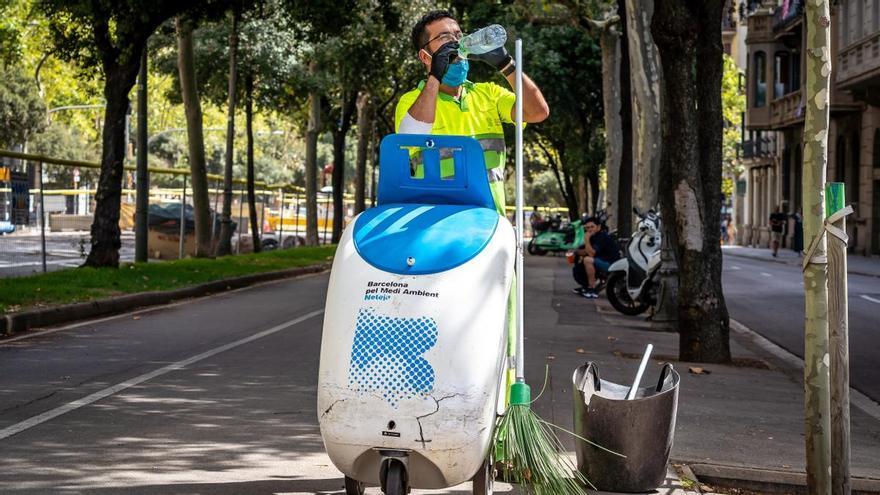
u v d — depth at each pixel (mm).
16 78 49281
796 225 48250
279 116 43969
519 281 4637
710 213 11031
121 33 19750
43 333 11938
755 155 61469
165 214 28844
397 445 4086
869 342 13648
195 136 26562
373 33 33344
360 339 4156
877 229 42312
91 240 20031
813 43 4914
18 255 17500
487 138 4906
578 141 43406
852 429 7820
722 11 11242
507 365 4703
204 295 18500
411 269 4266
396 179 4758
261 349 10750
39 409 7195
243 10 22547
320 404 4195
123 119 20141
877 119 41531
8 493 5066
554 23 30578
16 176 17422
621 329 14055
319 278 24188
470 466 4164
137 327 12773
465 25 31328
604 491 5340
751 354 12117
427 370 4086
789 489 5801
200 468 5660
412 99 4883
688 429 7098
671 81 11008
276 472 5621
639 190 22094
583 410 5352
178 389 8133
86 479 5363
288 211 45750
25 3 34031
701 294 10898
